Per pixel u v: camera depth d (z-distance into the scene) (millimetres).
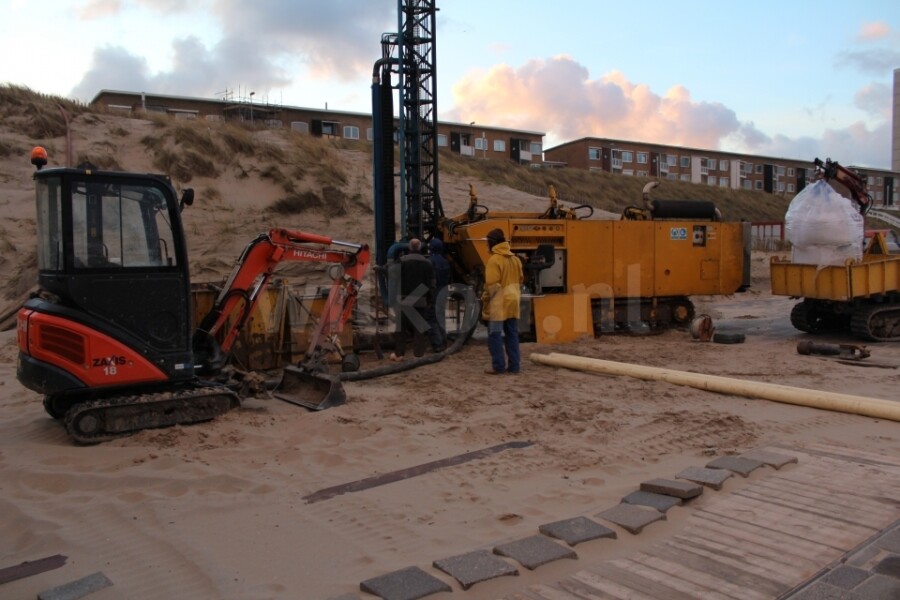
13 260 17984
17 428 7250
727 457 5754
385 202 15094
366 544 4387
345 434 6812
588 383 9133
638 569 3945
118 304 6742
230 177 23609
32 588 3914
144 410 6855
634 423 7070
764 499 4922
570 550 4113
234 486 5457
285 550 4316
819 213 13078
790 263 13625
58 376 6480
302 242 8516
